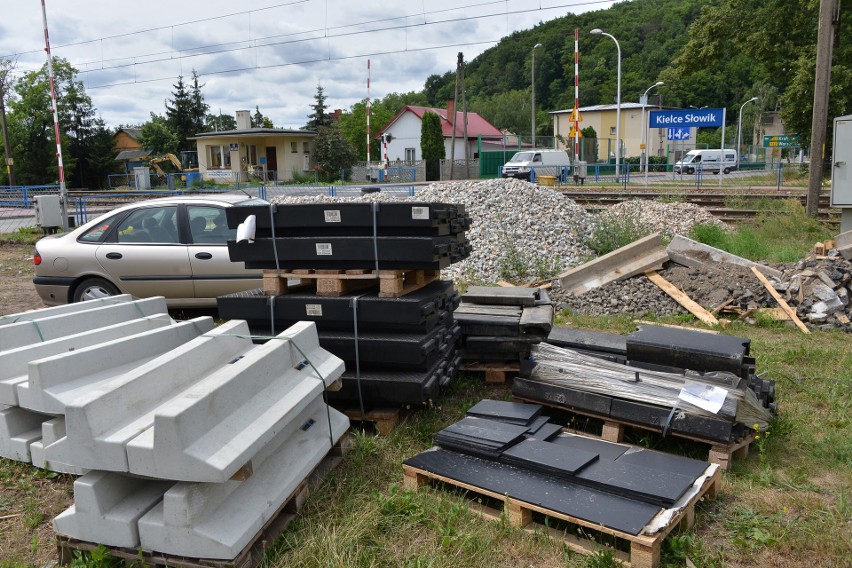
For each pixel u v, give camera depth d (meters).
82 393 4.18
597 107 63.16
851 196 11.70
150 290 8.06
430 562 3.35
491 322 5.98
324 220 4.98
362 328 5.01
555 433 4.51
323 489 4.05
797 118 30.11
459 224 5.36
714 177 32.56
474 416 4.71
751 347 6.99
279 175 49.31
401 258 4.82
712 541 3.59
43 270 8.30
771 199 19.19
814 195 15.21
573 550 3.45
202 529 3.12
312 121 68.19
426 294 5.12
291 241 5.04
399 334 4.92
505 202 13.72
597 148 51.34
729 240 13.05
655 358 4.82
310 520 3.71
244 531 3.21
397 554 3.47
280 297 5.07
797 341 7.34
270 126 91.38
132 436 3.14
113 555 3.29
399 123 59.28
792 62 30.22
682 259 9.62
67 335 5.21
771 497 4.03
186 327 5.06
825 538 3.53
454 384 5.93
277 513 3.57
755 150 54.72
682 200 19.91
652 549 3.22
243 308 5.15
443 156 50.62
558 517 3.51
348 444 4.59
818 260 8.91
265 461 3.71
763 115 72.06
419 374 4.90
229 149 49.88
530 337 5.91
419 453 4.41
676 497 3.51
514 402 5.26
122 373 4.48
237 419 3.34
